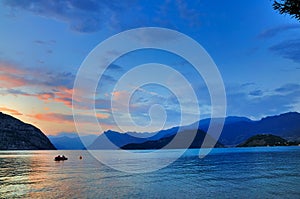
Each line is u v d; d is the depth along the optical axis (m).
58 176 63.59
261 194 38.34
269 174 64.38
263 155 159.00
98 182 52.56
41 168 88.12
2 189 44.47
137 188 44.72
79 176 63.38
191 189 43.50
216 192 40.53
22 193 40.72
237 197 36.50
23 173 71.50
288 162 102.69
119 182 52.56
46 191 42.31
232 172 71.81
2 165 103.12
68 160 138.50
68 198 36.75
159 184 49.66
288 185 46.56
